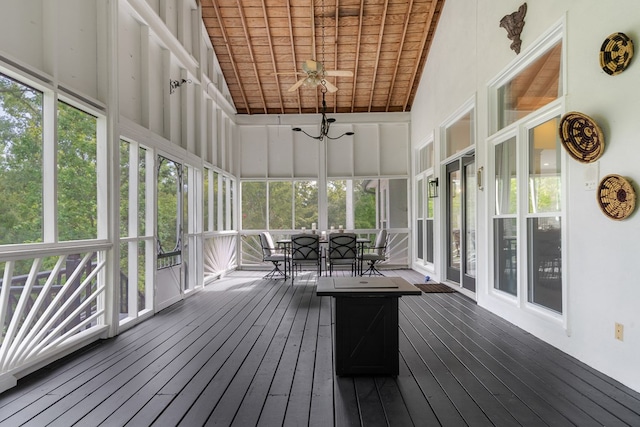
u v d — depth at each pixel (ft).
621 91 8.20
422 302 17.13
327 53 25.21
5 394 8.06
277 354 10.52
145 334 12.52
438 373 9.05
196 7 21.16
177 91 18.86
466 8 17.40
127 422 6.92
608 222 8.59
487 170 15.23
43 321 9.70
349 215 30.14
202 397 7.91
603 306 8.80
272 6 21.90
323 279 10.64
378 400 7.72
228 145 28.32
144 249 15.11
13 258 8.47
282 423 6.85
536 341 11.41
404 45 24.62
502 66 13.80
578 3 9.52
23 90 9.30
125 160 13.74
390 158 30.04
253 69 26.35
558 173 10.88
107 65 12.23
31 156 9.51
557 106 10.61
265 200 30.40
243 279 24.71
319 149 30.01
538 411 7.20
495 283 15.21
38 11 9.75
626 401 7.54
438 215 22.56
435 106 22.88
